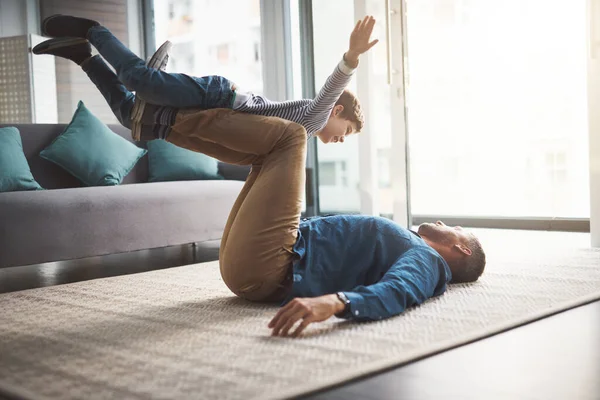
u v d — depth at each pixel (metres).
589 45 3.67
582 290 2.34
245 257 2.21
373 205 4.92
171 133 2.38
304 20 5.47
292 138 2.31
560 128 7.34
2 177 3.52
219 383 1.38
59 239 3.15
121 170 4.01
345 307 1.85
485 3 7.52
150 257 4.05
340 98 2.69
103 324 2.05
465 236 2.52
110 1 6.99
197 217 3.73
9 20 6.80
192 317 2.11
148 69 2.24
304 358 1.56
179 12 7.30
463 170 7.65
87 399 1.31
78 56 2.44
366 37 2.34
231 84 2.35
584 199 7.16
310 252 2.22
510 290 2.37
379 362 1.49
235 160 2.43
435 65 7.78
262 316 2.08
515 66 7.45
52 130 3.99
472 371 1.46
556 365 1.49
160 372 1.49
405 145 4.64
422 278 2.07
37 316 2.22
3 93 6.05
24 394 1.35
